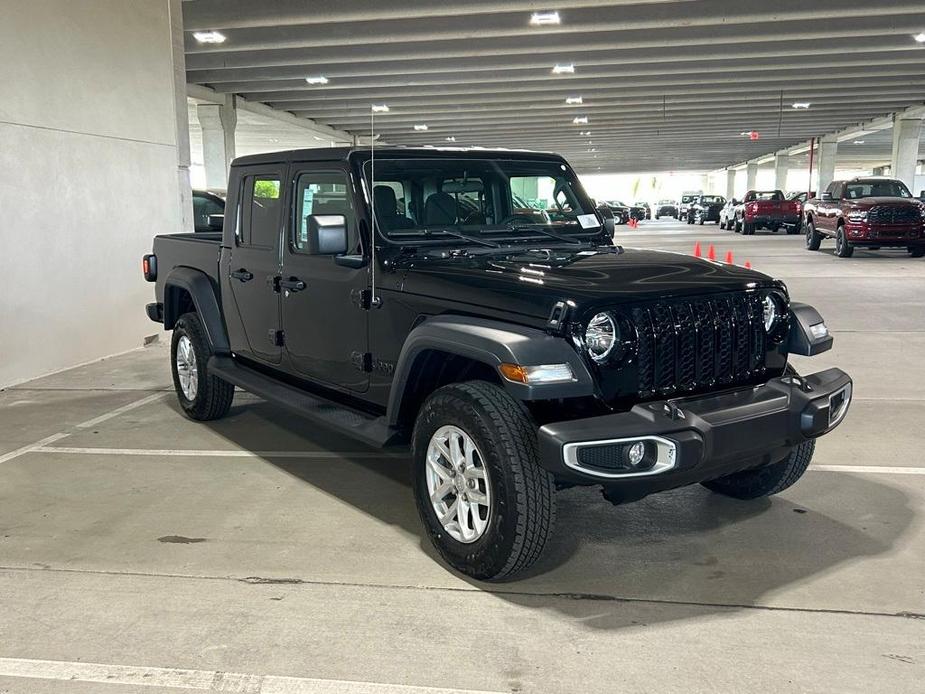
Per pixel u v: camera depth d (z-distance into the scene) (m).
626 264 4.00
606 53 20.56
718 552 3.93
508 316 3.54
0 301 7.52
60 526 4.31
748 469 4.15
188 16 16.28
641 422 3.25
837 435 5.71
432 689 2.84
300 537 4.15
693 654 3.04
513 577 3.63
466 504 3.65
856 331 9.59
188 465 5.30
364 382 4.42
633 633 3.20
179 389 6.41
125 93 9.13
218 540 4.12
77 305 8.52
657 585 3.60
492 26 17.52
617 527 4.25
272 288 5.09
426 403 3.74
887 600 3.43
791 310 4.08
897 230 18.53
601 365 3.43
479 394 3.51
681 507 4.51
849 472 5.00
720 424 3.34
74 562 3.88
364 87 24.58
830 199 20.56
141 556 3.94
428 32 17.67
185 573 3.75
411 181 4.44
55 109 8.11
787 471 4.30
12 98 7.57
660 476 3.25
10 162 7.58
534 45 19.11
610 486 3.27
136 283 9.44
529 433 3.42
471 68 21.00
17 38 7.60
